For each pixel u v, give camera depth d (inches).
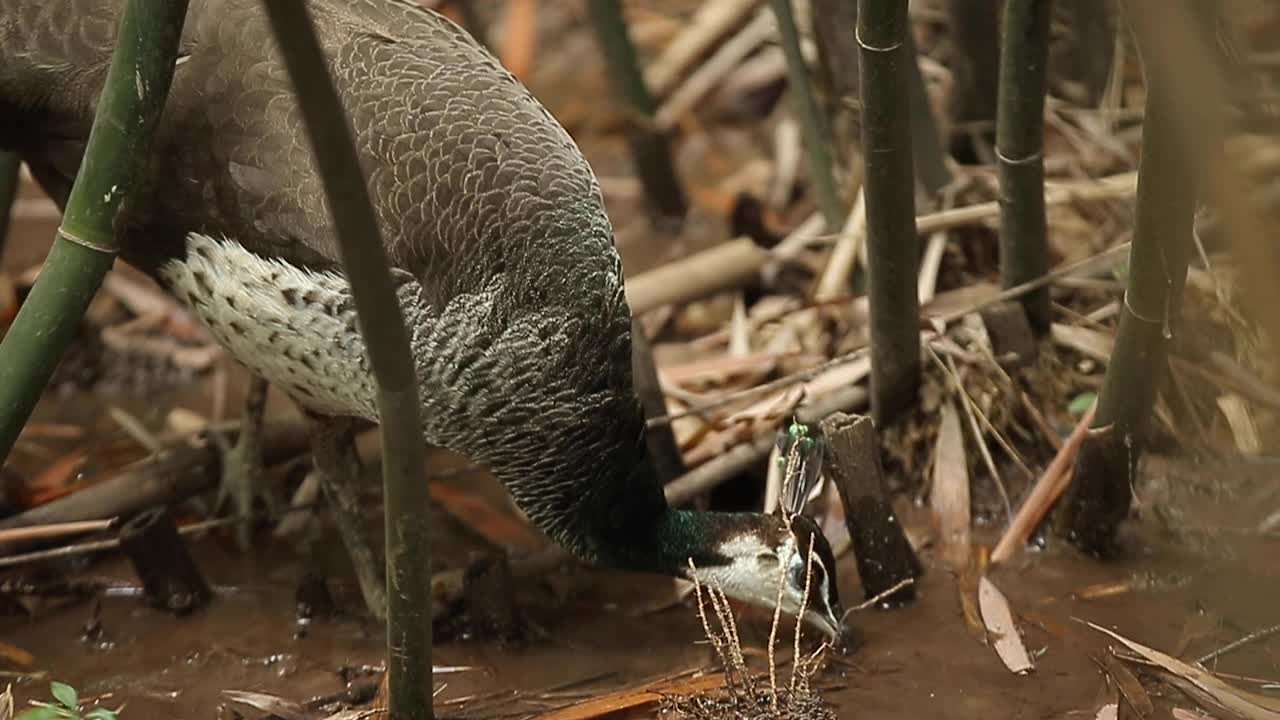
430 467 245.0
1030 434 227.1
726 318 266.4
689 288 254.2
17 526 215.2
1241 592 199.5
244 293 194.5
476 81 200.5
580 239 193.9
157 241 199.8
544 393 192.1
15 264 281.3
